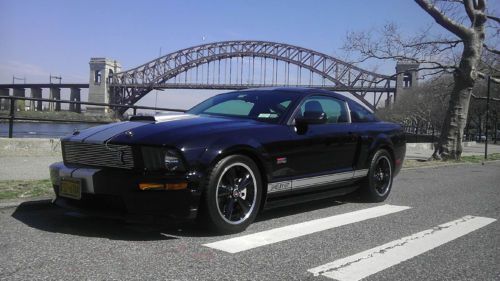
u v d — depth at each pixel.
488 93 20.50
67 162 5.09
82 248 4.30
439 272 4.00
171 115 5.48
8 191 6.40
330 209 6.63
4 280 3.46
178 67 155.50
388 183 7.40
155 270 3.78
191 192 4.50
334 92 6.72
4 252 4.12
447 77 21.75
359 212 6.46
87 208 4.71
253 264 4.03
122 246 4.40
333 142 6.16
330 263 4.14
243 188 5.01
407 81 96.44
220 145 4.73
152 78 157.12
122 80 157.62
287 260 4.18
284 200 5.61
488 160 19.03
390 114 95.81
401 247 4.75
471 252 4.65
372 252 4.53
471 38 16.20
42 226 5.05
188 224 5.29
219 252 4.32
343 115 6.65
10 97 10.52
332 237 5.05
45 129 12.88
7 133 11.71
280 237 4.95
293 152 5.52
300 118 5.66
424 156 19.69
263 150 5.16
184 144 4.55
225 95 6.57
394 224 5.79
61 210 5.85
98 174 4.56
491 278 3.89
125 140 4.55
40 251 4.18
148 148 4.49
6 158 10.15
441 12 16.03
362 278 3.80
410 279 3.81
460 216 6.44
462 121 16.94
